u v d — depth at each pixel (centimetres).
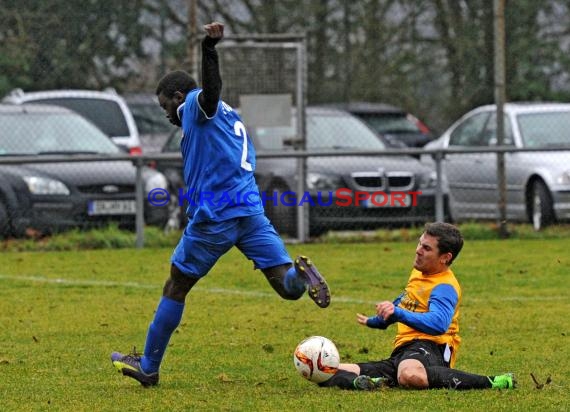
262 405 1953
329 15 6016
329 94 6069
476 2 6031
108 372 2297
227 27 5809
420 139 6362
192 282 2106
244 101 4638
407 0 6088
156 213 4616
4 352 2523
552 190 4881
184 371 2303
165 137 6062
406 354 2050
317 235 4694
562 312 3034
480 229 4756
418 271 2072
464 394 1998
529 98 6078
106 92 5584
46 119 4944
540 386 2072
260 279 3691
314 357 2053
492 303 3192
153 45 5488
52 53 5144
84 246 4450
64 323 2897
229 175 2083
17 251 4375
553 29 6094
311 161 4716
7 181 4438
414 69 6128
